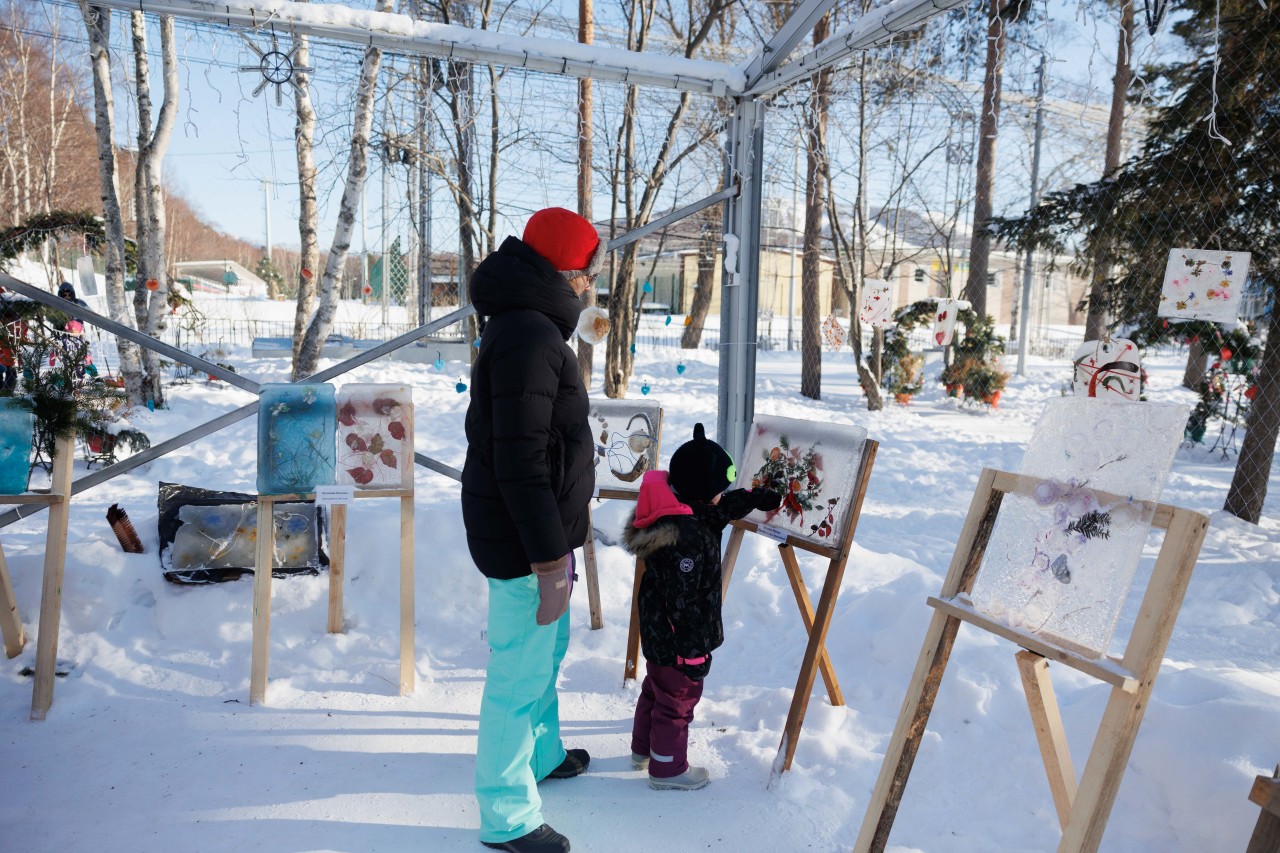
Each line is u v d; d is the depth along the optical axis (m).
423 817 2.39
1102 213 6.53
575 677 3.36
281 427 3.07
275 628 3.50
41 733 2.79
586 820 2.41
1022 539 1.96
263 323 23.95
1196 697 2.53
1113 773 1.64
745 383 4.99
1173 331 7.28
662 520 2.45
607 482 3.79
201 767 2.62
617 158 10.52
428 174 9.91
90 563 3.58
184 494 3.71
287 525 3.71
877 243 16.81
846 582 4.02
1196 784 2.18
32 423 3.02
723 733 2.92
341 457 3.19
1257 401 6.46
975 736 2.71
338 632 3.52
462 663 3.43
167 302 10.30
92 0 3.68
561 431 2.16
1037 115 13.18
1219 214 5.82
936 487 7.82
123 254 9.61
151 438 8.44
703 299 19.50
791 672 3.33
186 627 3.48
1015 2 3.76
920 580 3.52
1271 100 5.61
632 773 2.68
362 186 7.99
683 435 9.67
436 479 7.28
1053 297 39.66
